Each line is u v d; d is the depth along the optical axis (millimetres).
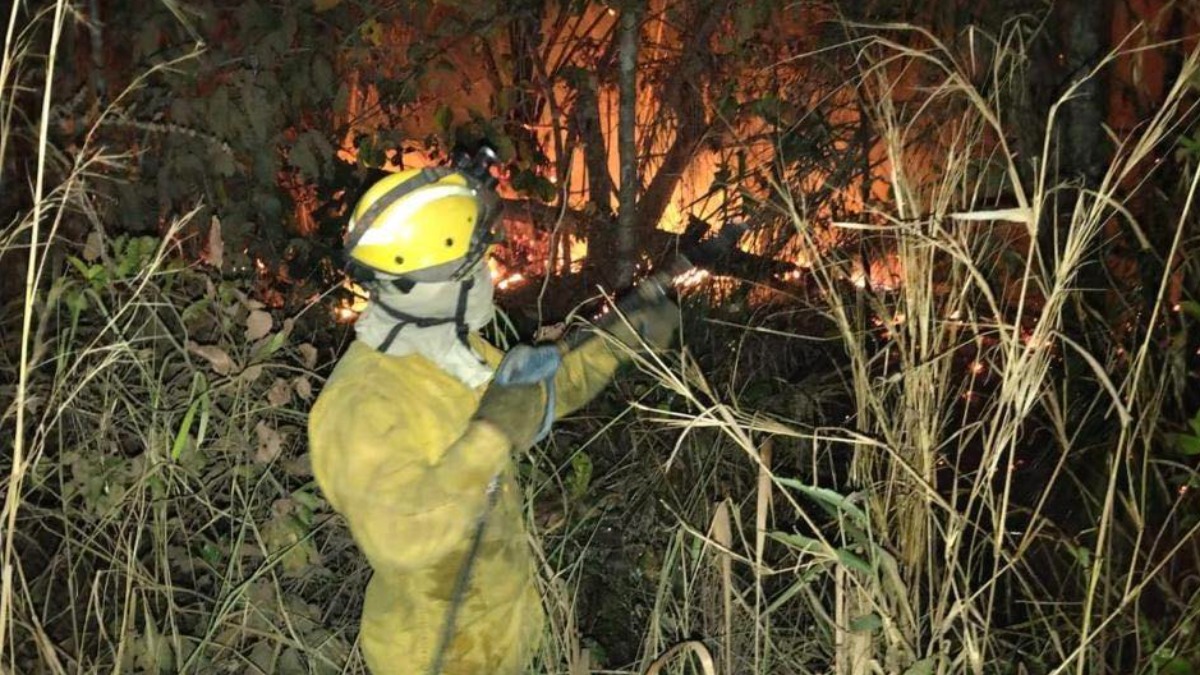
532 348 2441
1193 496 3355
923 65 4891
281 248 4844
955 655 3031
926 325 2906
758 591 2936
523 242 5988
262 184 4699
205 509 3600
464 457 2342
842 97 5418
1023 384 2701
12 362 3871
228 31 4863
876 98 4656
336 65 5145
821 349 4938
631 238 5355
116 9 4676
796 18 5469
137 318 3701
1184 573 3361
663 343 2945
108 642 3162
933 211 3049
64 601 3645
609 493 4000
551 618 3174
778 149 4320
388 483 2357
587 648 3389
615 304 2916
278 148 5086
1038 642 3303
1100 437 4000
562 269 5906
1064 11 4797
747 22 5289
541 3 5855
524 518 3299
